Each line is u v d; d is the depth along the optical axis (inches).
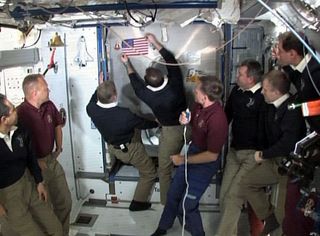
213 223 135.0
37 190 104.0
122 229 132.4
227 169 117.6
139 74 144.5
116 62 145.1
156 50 139.9
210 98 101.0
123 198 151.1
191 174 109.7
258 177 105.9
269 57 123.8
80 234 129.8
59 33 134.0
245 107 108.3
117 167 157.2
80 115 144.3
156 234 122.7
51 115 112.5
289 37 80.4
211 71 141.4
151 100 125.1
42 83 103.3
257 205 111.0
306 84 74.7
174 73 127.6
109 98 121.3
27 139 98.0
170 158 132.3
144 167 138.3
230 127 129.2
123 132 128.6
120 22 130.3
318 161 53.6
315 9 60.2
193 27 137.0
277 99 92.5
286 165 59.7
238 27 128.9
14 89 128.0
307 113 50.7
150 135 153.6
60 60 133.9
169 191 117.4
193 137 111.6
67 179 141.3
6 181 93.1
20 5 78.1
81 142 147.5
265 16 101.0
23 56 118.3
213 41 138.0
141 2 76.6
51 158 114.1
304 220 73.0
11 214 97.2
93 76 139.3
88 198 153.8
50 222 107.0
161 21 105.0
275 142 98.0
